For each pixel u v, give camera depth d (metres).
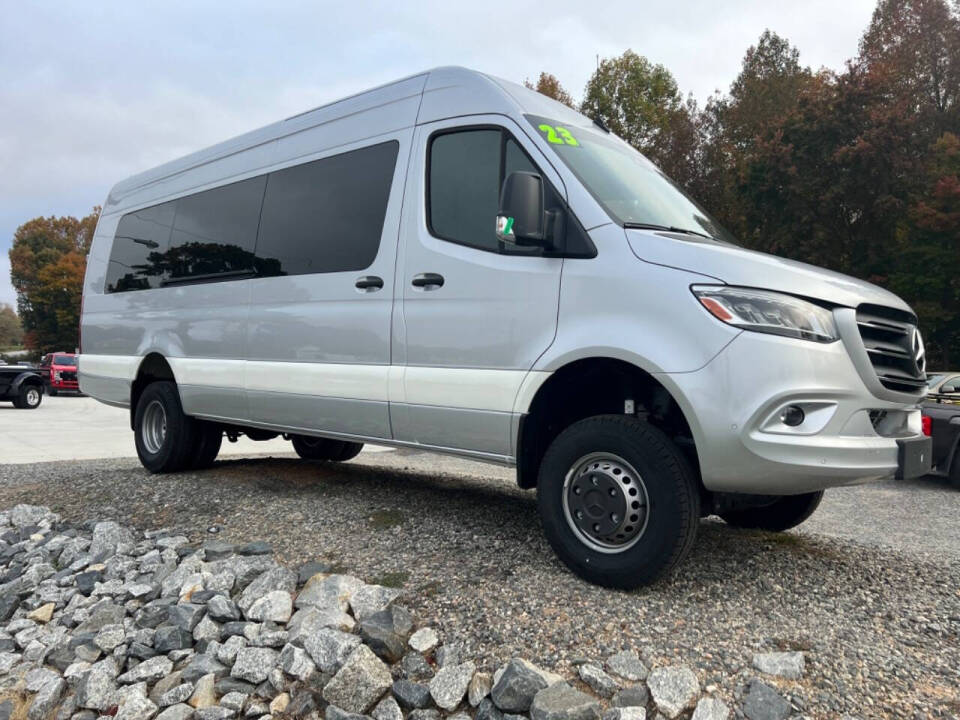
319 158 5.04
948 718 2.47
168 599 3.80
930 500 8.27
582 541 3.46
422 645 3.06
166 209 6.50
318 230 4.90
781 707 2.50
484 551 3.88
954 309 23.77
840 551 4.17
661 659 2.80
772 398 3.02
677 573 3.58
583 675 2.73
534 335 3.62
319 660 3.06
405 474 6.54
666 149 29.86
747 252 3.46
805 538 4.43
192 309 5.89
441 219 4.14
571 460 3.49
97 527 4.85
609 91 33.12
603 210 3.54
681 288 3.21
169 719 2.98
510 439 3.71
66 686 3.38
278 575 3.73
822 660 2.79
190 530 4.71
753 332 3.07
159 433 6.39
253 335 5.27
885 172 22.34
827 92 23.39
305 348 4.85
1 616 4.14
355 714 2.80
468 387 3.87
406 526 4.37
